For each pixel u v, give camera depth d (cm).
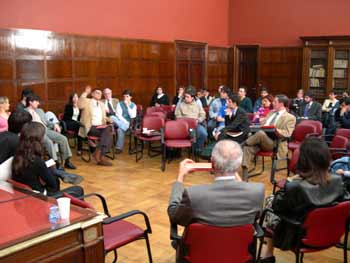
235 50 1245
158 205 451
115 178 562
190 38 1119
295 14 1157
